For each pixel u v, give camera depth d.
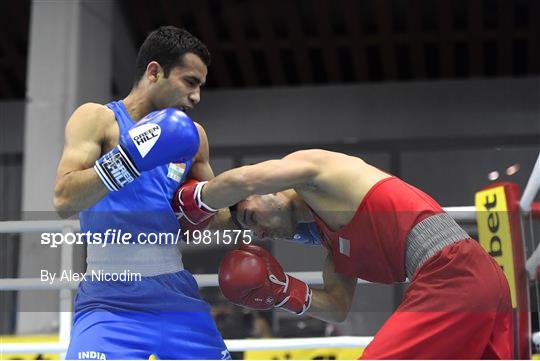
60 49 10.56
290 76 14.68
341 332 3.81
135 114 3.12
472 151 13.41
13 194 13.94
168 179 3.06
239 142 14.14
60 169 2.90
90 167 2.96
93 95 10.95
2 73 14.34
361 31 13.26
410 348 2.76
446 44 13.43
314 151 3.03
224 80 14.36
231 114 14.26
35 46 10.62
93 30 11.05
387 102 14.05
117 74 12.94
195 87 3.12
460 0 12.77
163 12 13.08
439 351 2.77
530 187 3.29
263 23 13.05
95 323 2.89
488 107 13.86
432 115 13.94
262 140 14.11
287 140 14.05
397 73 14.28
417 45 13.48
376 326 3.55
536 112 13.72
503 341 2.88
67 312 4.01
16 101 14.50
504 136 13.63
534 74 14.05
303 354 4.65
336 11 13.14
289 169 2.93
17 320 8.21
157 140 2.72
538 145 13.52
